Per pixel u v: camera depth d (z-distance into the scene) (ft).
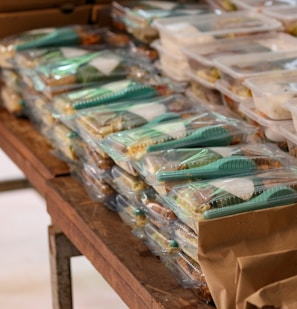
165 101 6.75
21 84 8.60
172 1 9.39
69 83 7.49
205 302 4.89
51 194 6.93
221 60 6.97
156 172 5.34
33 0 9.00
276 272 4.66
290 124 6.03
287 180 5.18
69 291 7.36
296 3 8.38
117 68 7.68
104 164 6.25
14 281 11.75
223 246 4.80
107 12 9.33
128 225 6.00
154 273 5.27
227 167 5.33
